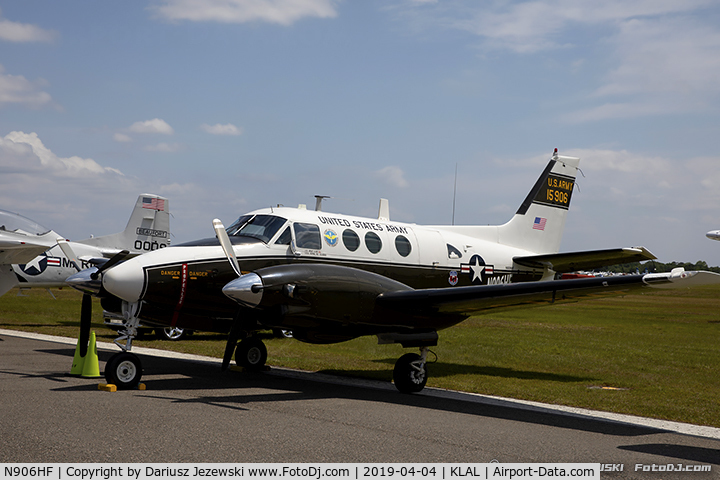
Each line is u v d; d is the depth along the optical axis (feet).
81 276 28.91
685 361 47.26
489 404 27.35
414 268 38.58
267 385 30.45
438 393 30.45
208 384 29.96
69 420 19.70
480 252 42.60
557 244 49.16
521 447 18.85
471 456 17.60
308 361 41.27
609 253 40.22
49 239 62.80
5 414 20.17
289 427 20.25
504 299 27.30
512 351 51.11
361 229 36.81
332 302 26.99
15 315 71.46
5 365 32.99
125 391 26.35
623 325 85.66
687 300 208.03
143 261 28.48
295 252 33.06
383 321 28.63
